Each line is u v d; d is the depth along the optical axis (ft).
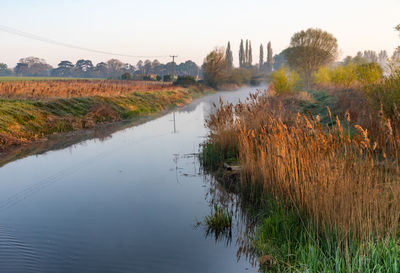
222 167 33.78
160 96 113.70
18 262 16.72
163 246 18.86
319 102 66.74
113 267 16.48
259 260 17.29
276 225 19.16
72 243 19.12
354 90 71.15
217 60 223.71
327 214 16.81
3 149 44.65
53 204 25.53
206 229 21.13
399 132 24.13
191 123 69.56
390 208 16.37
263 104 42.96
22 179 32.12
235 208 24.44
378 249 14.46
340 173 17.12
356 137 17.39
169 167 35.81
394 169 19.66
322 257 15.74
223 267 16.58
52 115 61.46
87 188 29.37
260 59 577.02
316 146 19.02
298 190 19.63
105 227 21.36
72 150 44.68
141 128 63.52
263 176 24.91
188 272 16.16
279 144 23.24
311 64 159.84
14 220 22.48
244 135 28.27
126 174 33.47
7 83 84.38
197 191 28.25
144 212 23.94
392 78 33.58
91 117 68.39
